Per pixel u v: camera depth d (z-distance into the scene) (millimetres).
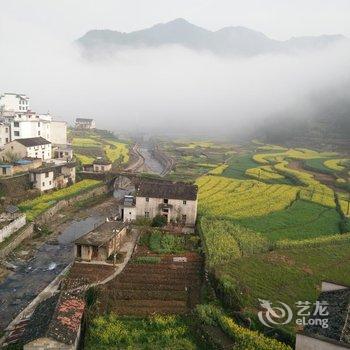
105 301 54375
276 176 136625
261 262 63688
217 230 76938
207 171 152500
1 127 129875
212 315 49781
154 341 46188
